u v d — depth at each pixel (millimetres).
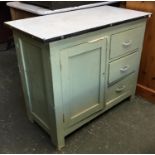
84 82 1475
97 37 1386
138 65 1867
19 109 1907
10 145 1545
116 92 1794
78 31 1245
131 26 1586
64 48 1235
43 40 1126
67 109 1446
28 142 1570
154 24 1735
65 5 1723
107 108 1787
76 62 1353
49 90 1330
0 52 3051
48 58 1210
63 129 1481
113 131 1657
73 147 1524
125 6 1933
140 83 2045
